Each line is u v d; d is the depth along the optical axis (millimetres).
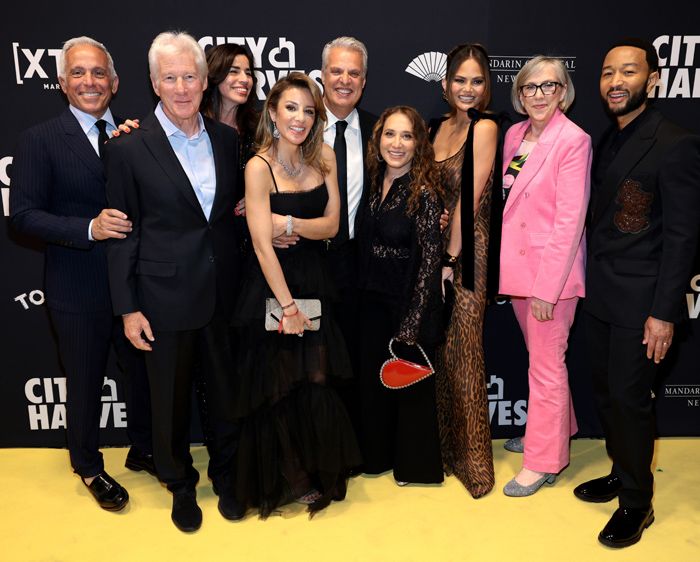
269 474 2939
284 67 3467
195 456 3674
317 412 2949
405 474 3221
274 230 2746
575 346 3781
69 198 2865
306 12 3416
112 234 2625
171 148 2664
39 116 3434
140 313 2725
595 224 2840
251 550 2752
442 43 3465
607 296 2752
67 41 3152
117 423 3812
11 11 3324
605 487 3141
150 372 2830
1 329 3646
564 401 3139
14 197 2826
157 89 2596
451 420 3277
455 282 3100
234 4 3389
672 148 2504
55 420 3758
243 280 2910
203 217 2740
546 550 2742
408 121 2852
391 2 3420
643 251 2652
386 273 3016
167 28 3389
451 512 3031
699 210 2508
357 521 2959
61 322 2953
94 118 2918
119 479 3393
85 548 2791
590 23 3449
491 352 3797
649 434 2758
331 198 2922
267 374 2873
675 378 3777
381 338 3164
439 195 2945
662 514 2998
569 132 2910
